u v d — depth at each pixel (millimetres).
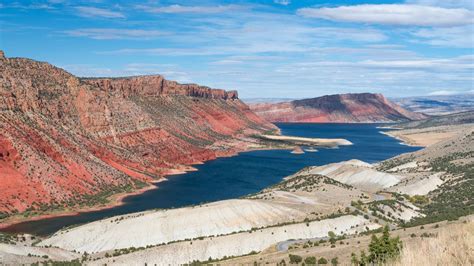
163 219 110062
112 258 89125
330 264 62719
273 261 72562
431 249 31875
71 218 137375
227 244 94062
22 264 79938
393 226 103188
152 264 87125
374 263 41344
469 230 35688
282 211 116625
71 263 83625
